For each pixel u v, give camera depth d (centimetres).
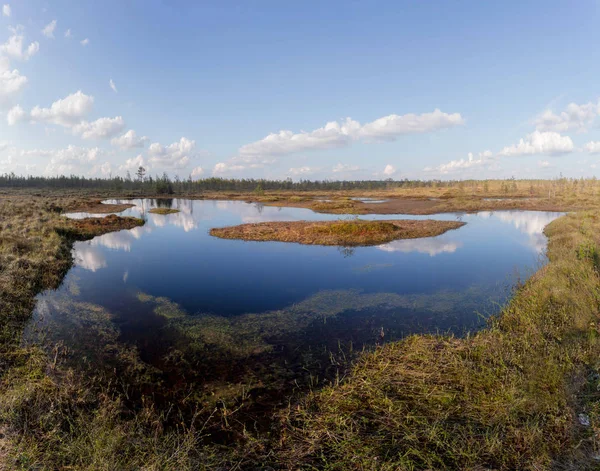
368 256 1719
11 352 678
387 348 739
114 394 594
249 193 9094
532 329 722
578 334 670
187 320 934
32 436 430
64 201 4753
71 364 686
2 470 363
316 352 750
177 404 573
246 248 1952
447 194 7125
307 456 443
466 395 527
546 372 534
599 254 1097
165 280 1325
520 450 418
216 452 459
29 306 972
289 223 2844
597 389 504
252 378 651
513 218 3350
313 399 568
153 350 765
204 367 692
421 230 2391
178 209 4569
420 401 520
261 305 1053
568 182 8400
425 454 415
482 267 1481
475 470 389
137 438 465
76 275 1377
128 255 1777
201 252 1844
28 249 1459
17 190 7894
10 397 488
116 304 1054
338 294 1146
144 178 11200
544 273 1142
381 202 5359
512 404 483
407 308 1014
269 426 515
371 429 473
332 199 6338
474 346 694
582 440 411
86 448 416
